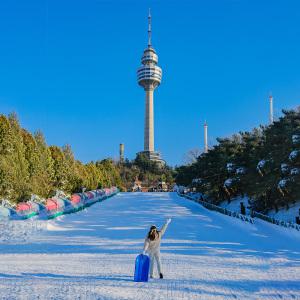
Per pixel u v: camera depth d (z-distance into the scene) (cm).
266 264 1421
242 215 3572
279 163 3753
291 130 3684
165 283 1038
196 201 6397
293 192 3588
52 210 4162
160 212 4778
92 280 1070
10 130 4269
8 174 3947
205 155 6631
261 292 934
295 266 1377
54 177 5762
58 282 1030
